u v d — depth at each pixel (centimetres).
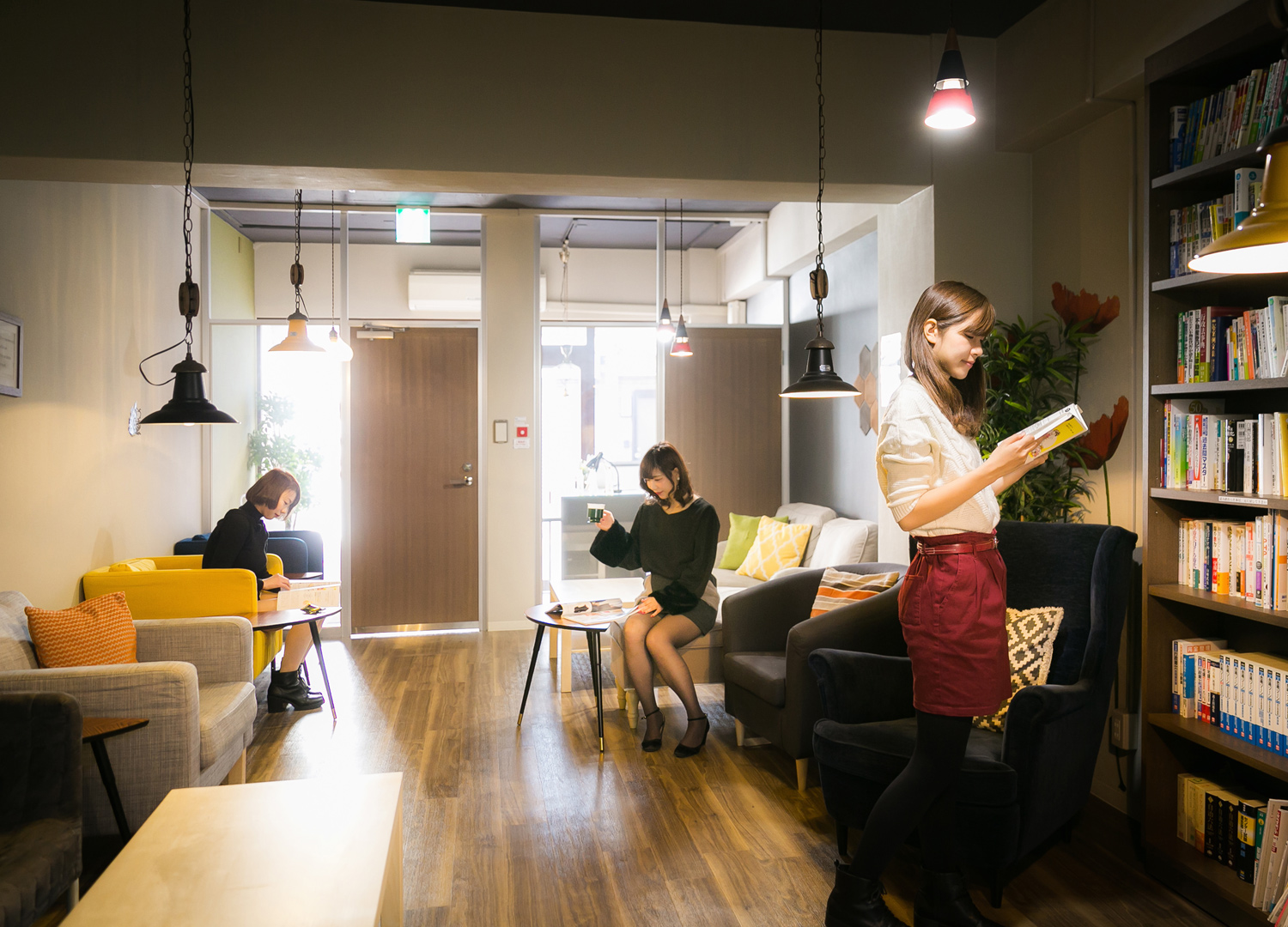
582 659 529
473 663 521
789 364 666
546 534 843
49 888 191
